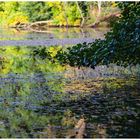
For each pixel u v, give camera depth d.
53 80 15.40
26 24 65.75
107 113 10.11
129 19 10.50
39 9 65.88
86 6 63.22
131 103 11.09
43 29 58.59
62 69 18.11
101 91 12.89
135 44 10.28
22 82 15.12
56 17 64.50
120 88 13.29
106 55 10.47
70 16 63.91
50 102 11.56
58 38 38.25
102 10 61.66
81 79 15.34
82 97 12.07
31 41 35.69
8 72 17.77
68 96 12.32
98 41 10.84
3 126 9.19
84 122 9.38
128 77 15.41
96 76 15.88
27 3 65.81
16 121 9.58
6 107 11.09
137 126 8.96
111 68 17.47
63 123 9.32
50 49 27.00
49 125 9.22
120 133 8.54
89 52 10.75
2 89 13.78
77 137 8.31
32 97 12.36
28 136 8.43
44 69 18.33
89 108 10.70
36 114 10.20
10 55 24.52
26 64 20.27
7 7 66.81
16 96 12.57
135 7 11.00
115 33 10.52
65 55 11.16
